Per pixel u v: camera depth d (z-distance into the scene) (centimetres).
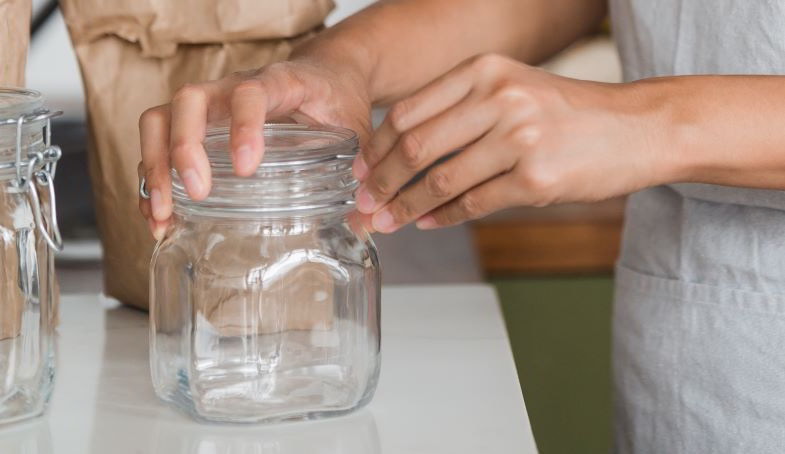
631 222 116
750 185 94
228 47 110
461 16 117
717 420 110
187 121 90
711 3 106
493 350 105
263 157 90
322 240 93
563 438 216
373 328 94
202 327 92
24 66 104
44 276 93
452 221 93
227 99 95
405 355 104
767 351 107
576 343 247
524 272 267
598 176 88
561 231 267
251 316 92
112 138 109
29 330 93
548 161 87
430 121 88
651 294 113
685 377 111
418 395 97
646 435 115
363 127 104
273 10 109
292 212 91
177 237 93
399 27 113
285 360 93
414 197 91
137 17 108
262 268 92
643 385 114
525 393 231
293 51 109
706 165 91
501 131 87
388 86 112
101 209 111
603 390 232
